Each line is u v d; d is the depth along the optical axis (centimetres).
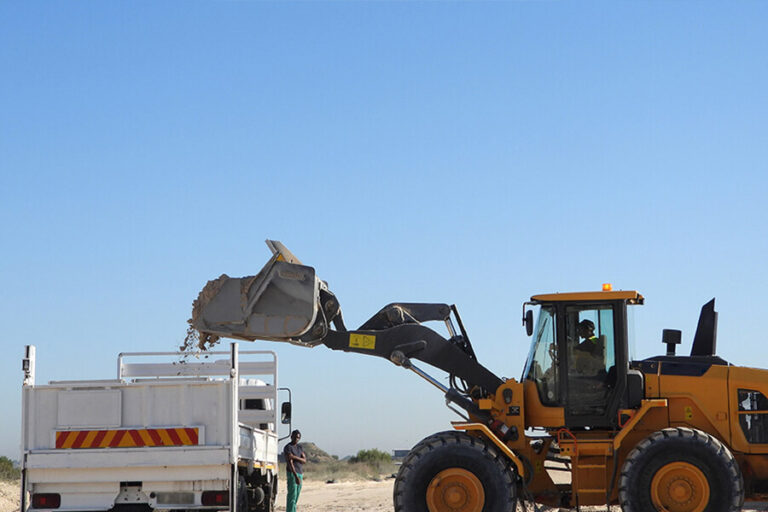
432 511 1158
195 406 1146
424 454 1170
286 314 1197
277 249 1215
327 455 6906
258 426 1587
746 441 1199
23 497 1126
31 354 1155
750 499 1205
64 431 1138
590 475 1198
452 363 1269
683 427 1189
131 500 1131
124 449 1134
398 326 1271
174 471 1134
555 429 1218
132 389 1147
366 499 2184
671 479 1144
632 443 1223
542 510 1466
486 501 1152
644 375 1232
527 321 1242
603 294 1220
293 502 1492
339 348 1266
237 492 1165
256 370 1574
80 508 1128
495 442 1173
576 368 1219
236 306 1200
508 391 1222
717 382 1216
